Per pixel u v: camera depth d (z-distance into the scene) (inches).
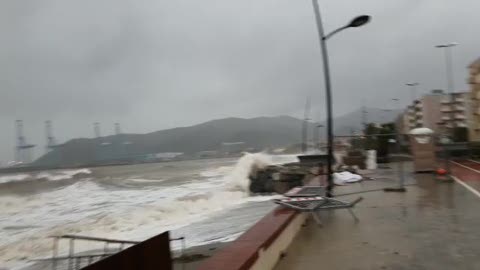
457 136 1930.4
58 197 1551.4
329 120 444.8
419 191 492.1
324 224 331.9
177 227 725.3
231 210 903.1
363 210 383.6
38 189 1925.4
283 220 269.1
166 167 4431.6
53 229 825.5
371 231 301.0
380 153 1048.2
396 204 408.2
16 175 3476.9
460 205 390.9
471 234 279.7
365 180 609.9
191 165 4879.4
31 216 1079.0
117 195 1542.8
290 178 1135.0
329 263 231.0
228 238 591.8
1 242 709.9
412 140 719.7
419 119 3917.3
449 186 526.0
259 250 201.8
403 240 271.6
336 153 1120.8
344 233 298.8
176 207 1004.6
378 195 468.8
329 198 354.6
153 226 796.0
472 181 574.6
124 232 761.6
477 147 1059.3
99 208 1161.4
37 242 698.2
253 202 1027.9
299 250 260.4
